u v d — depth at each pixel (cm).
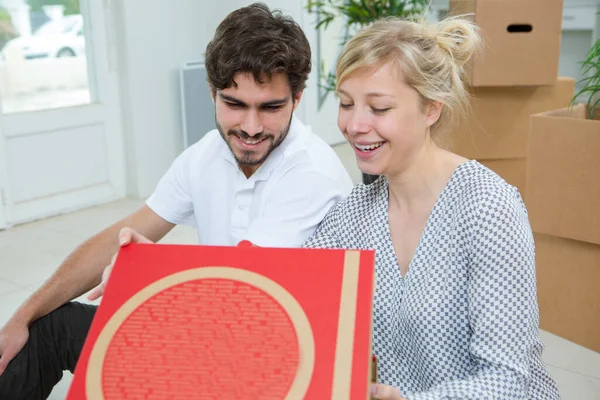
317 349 73
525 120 254
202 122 409
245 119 118
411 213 108
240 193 135
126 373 72
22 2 331
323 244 117
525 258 95
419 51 96
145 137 391
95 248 135
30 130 344
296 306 76
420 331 102
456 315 101
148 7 377
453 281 100
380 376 109
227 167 137
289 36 116
